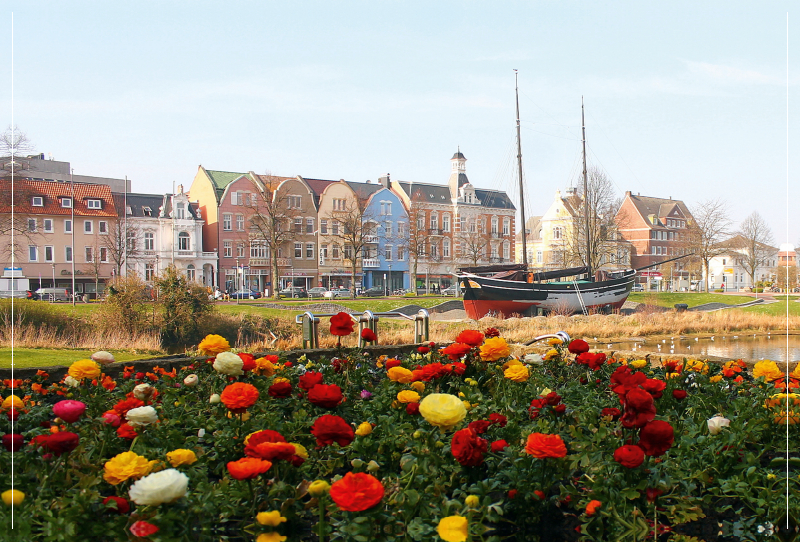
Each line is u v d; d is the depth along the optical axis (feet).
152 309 91.35
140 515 7.99
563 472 10.54
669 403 15.92
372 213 247.70
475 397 15.19
